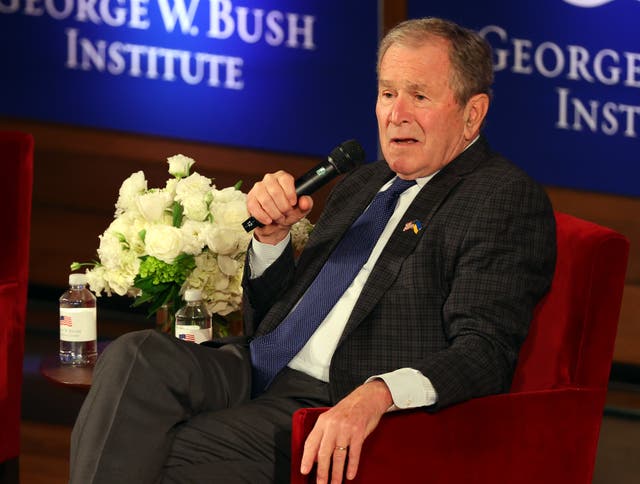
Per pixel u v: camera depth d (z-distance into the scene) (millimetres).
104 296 13555
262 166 13203
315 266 6320
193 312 6672
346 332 5770
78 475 5156
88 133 13516
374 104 12906
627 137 11867
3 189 8070
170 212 6695
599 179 12008
